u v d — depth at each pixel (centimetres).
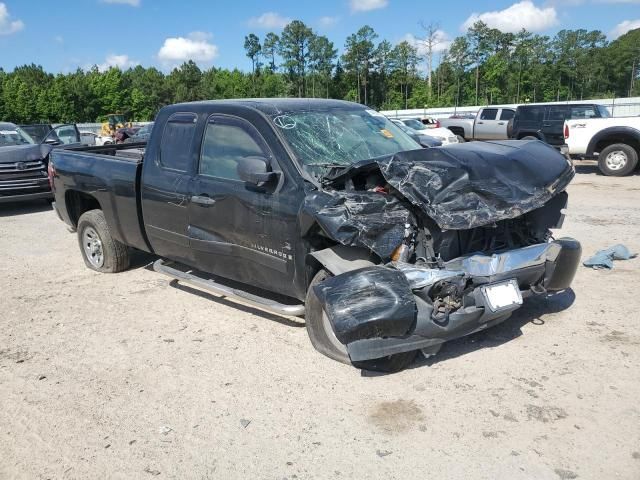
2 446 337
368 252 396
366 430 334
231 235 473
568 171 446
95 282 648
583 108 1830
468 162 394
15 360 453
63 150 712
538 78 8731
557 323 469
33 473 310
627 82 9725
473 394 365
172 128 537
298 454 316
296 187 418
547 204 452
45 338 494
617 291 538
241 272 482
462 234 402
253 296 471
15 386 410
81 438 341
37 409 376
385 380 390
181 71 10719
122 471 308
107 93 9562
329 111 511
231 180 470
